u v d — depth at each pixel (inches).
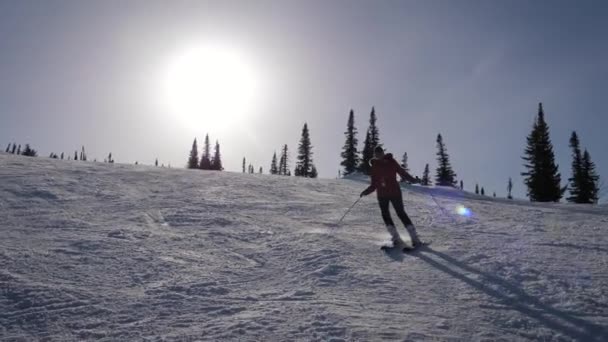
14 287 183.0
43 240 260.7
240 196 507.8
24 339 144.6
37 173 537.0
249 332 151.4
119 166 731.4
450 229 355.9
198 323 159.3
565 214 496.4
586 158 2011.6
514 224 388.5
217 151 3253.0
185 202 437.1
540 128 1882.4
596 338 154.0
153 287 196.4
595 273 222.7
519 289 200.8
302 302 183.9
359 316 168.7
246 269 233.3
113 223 324.5
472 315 173.2
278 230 331.9
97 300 177.2
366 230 349.1
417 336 151.6
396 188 294.7
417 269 235.8
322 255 257.3
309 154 2513.5
